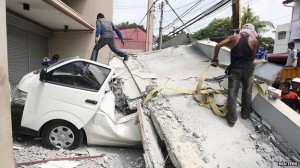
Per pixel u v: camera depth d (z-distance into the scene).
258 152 4.43
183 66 7.65
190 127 4.82
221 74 6.91
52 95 4.72
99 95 4.86
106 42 7.85
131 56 8.62
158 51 8.98
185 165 3.74
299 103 6.29
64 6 8.72
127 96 6.04
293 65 9.85
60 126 4.78
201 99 5.69
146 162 3.92
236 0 9.21
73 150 4.81
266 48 9.42
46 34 12.12
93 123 4.92
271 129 4.95
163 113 5.13
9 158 2.14
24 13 9.18
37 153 4.53
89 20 12.74
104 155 4.78
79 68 4.96
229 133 4.81
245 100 5.16
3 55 2.03
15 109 4.71
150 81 6.64
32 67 10.95
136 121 5.14
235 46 4.90
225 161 4.15
